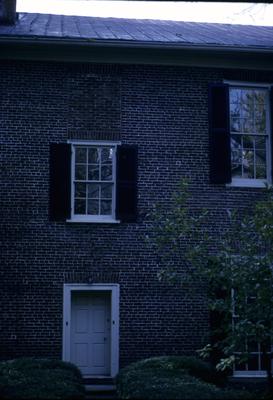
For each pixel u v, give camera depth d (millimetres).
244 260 12164
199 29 20312
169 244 15672
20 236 15508
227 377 15297
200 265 12391
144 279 15766
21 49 15969
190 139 16406
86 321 15844
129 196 15938
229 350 11812
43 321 15344
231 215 13172
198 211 16109
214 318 15648
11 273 15375
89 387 14648
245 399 10523
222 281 12281
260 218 12250
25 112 15930
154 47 16078
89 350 15742
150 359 13961
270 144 16578
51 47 15992
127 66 16453
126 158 16062
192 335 15703
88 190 16047
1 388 10797
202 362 13992
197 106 16547
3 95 15906
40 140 15891
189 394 10438
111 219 15883
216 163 16281
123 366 15445
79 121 16094
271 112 16672
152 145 16266
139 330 15602
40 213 15641
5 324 15219
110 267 15711
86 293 15914
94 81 16297
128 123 16250
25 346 15211
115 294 15648
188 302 15805
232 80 16734
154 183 16125
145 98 16406
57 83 16141
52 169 15781
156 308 15703
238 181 16422
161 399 10109
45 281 15461
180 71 16609
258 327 11492
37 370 12648
